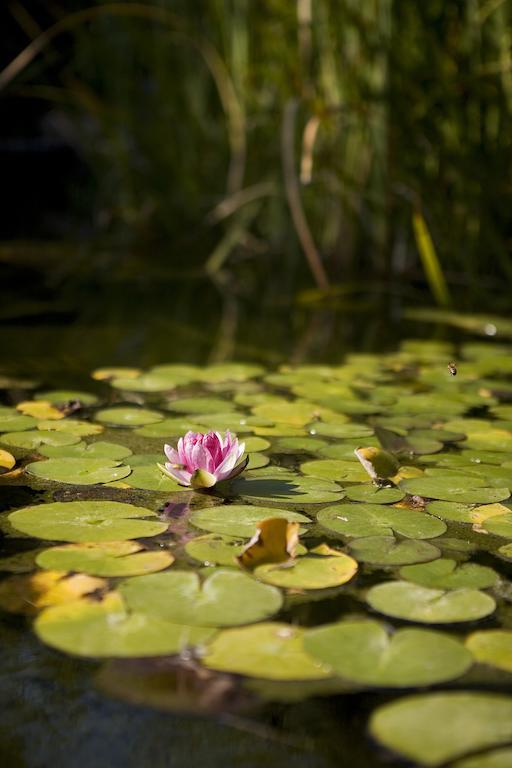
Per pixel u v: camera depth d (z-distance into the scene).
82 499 2.10
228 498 2.12
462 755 1.58
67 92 5.37
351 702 1.65
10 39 6.05
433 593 1.86
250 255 5.19
